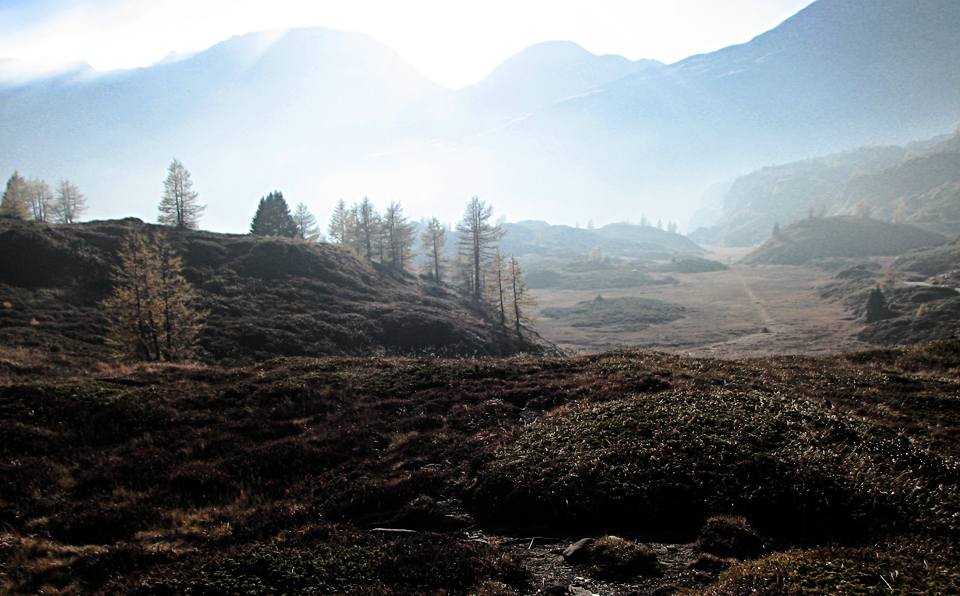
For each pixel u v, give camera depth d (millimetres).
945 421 13992
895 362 22672
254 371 21359
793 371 19953
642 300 157625
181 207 78312
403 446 13859
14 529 10070
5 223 56781
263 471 12820
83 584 8508
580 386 17484
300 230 109812
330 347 51188
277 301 60469
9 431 13469
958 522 7953
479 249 97188
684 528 8930
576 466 10680
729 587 6578
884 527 8086
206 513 11023
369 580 7883
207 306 53812
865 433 11594
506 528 9695
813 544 7961
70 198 97688
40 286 47375
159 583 7988
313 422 16031
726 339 98938
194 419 15828
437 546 8859
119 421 15234
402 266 103750
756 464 9906
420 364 22266
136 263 35094
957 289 110312
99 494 11719
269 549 8898
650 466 10344
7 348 32906
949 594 5816
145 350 34750
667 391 15469
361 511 10727
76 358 34062
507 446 12531
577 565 8109
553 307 159375
